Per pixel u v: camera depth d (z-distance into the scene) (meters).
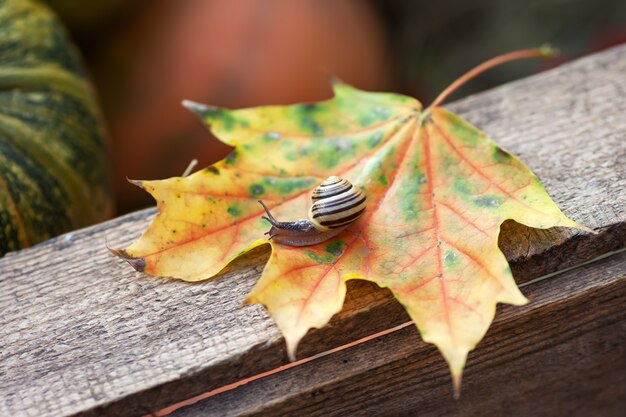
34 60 0.59
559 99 0.53
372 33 0.88
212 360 0.44
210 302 0.46
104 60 0.80
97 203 0.59
